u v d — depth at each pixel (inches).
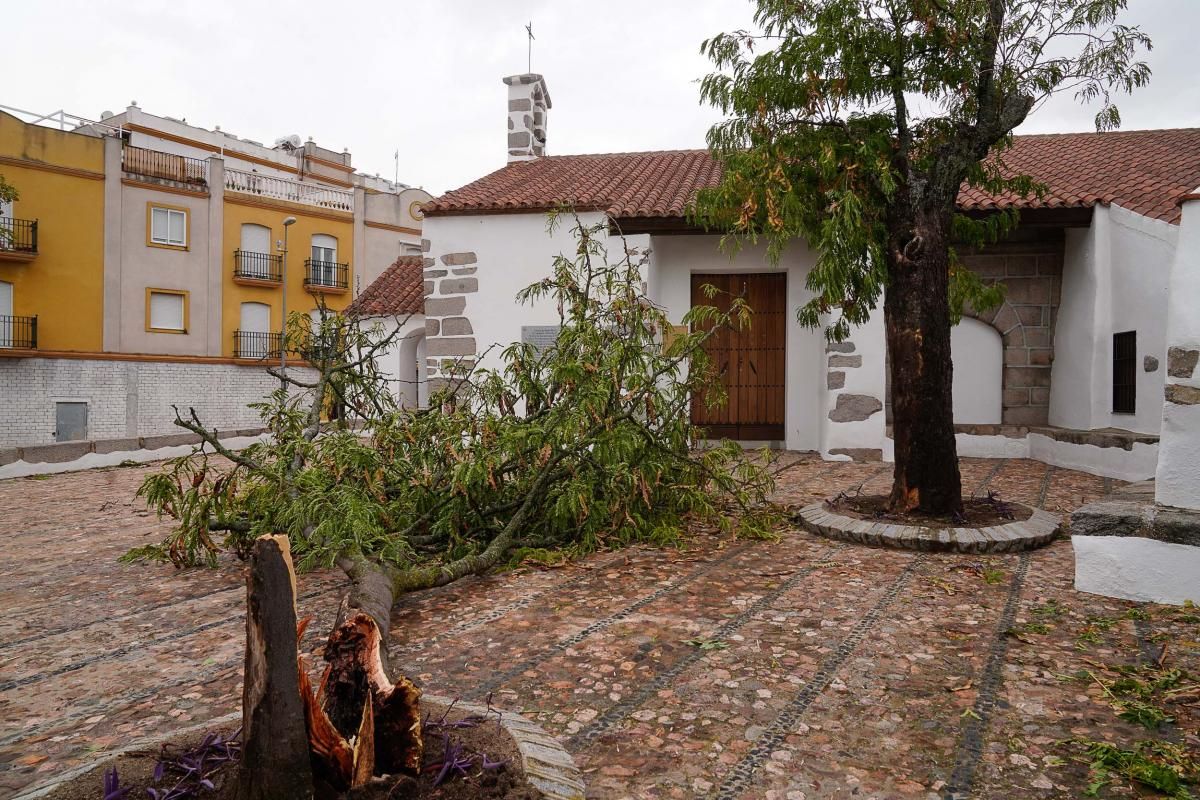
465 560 185.6
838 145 229.5
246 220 1077.8
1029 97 224.8
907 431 231.9
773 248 260.8
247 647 75.9
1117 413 343.0
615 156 573.0
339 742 78.1
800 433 430.0
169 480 199.9
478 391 231.0
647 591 175.5
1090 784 91.7
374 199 1195.9
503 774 82.0
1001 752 99.8
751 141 243.4
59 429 896.9
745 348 441.7
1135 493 191.3
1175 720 107.8
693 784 93.1
